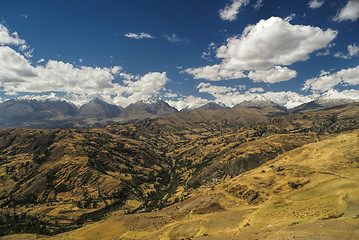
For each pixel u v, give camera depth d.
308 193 77.06
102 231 110.62
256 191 99.00
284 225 55.84
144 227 105.06
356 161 92.62
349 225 45.09
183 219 100.12
